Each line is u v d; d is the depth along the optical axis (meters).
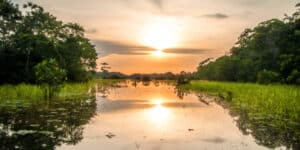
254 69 61.50
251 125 16.45
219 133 14.44
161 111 22.91
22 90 30.34
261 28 59.00
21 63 41.00
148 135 13.93
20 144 12.02
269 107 22.08
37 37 45.41
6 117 18.50
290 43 48.12
